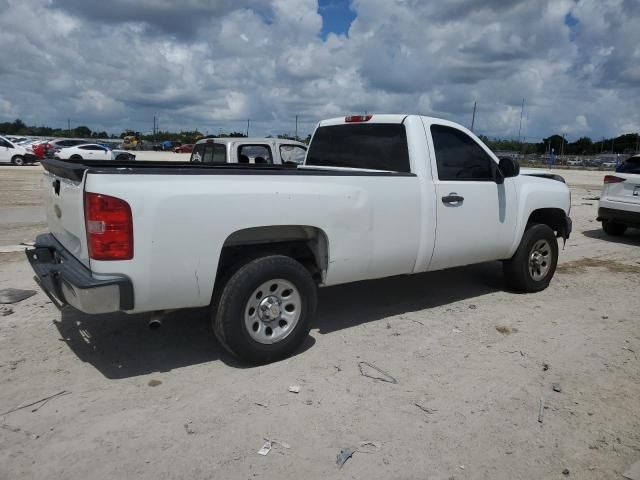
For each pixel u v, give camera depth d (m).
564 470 3.06
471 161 5.66
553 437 3.38
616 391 4.00
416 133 5.21
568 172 43.62
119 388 3.85
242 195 3.94
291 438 3.29
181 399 3.71
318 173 4.42
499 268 7.73
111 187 3.50
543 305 6.04
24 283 6.30
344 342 4.79
